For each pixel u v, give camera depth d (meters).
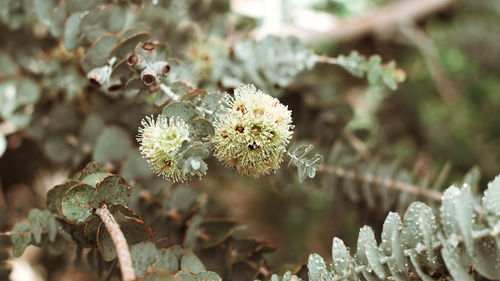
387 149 0.61
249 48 0.43
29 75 0.47
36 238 0.36
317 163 0.33
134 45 0.35
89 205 0.33
